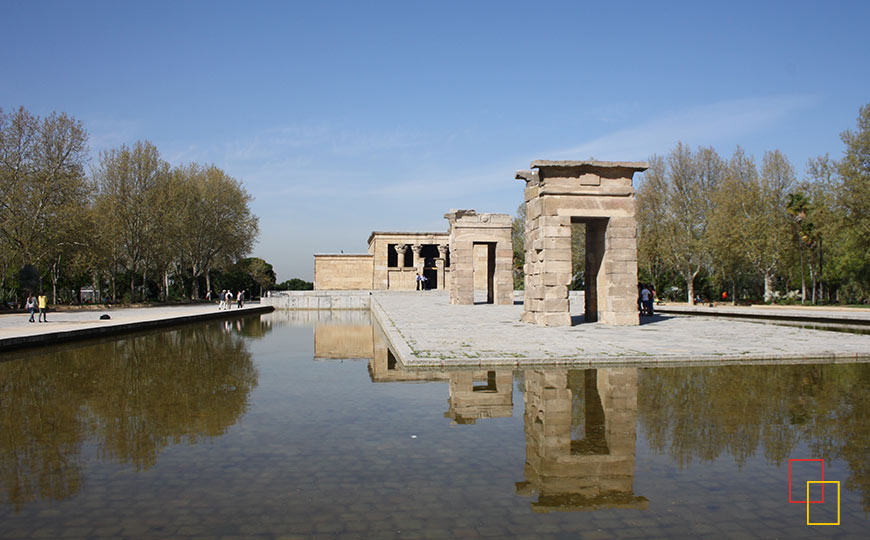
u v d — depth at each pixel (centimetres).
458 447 682
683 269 5191
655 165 5134
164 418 841
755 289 6016
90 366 1405
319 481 571
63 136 4000
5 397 1006
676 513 491
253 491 545
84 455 666
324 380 1170
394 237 6600
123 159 4925
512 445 688
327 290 6400
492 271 4041
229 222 6172
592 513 491
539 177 2091
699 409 843
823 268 5188
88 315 3419
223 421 821
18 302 4119
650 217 5122
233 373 1280
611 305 2089
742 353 1289
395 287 6600
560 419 799
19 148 3819
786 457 634
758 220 4494
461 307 3253
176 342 2036
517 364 1205
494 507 504
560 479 574
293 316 3944
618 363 1232
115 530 461
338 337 2248
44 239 3850
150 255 5241
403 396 970
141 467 618
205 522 475
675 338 1591
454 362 1194
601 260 2183
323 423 803
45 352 1709
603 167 2081
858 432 725
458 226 3750
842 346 1415
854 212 3797
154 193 5066
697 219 4953
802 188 4734
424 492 540
